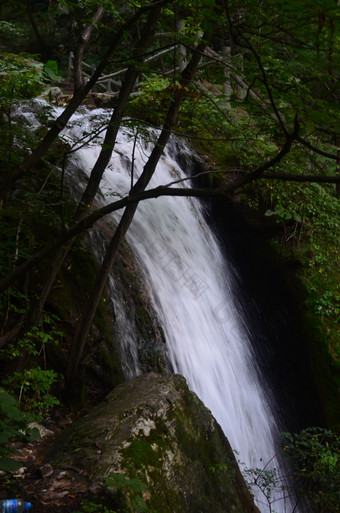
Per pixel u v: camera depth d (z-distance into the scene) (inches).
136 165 305.7
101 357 207.8
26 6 126.3
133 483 111.6
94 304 192.1
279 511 234.7
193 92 176.2
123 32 124.0
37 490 116.8
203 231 325.7
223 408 255.4
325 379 293.7
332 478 194.5
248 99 115.6
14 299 191.3
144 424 137.3
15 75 190.7
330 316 313.9
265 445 269.0
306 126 95.5
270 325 335.3
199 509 134.3
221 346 281.9
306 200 337.7
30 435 111.4
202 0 97.1
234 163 349.4
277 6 83.7
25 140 202.2
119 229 194.1
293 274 329.1
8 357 175.3
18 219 193.2
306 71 101.8
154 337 233.0
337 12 74.9
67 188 231.5
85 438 134.1
